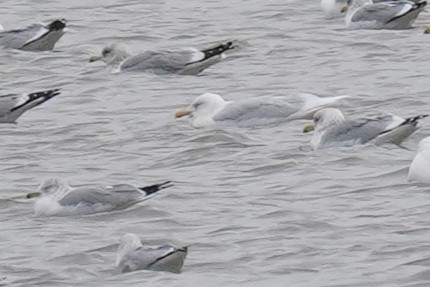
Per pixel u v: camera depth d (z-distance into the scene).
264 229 18.23
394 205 18.97
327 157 21.41
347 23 31.28
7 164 22.28
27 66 29.14
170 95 26.44
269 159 21.62
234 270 16.67
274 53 29.52
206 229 18.39
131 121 24.66
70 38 31.66
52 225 18.88
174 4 34.84
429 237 17.52
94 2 35.56
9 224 19.03
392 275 16.20
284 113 23.45
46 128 24.39
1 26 30.73
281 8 33.69
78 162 22.28
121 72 28.19
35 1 36.06
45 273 16.92
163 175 21.25
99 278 16.55
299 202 19.39
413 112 24.41
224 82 27.31
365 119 21.91
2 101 24.77
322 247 17.41
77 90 27.20
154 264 16.41
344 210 18.89
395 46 29.56
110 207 19.17
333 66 28.25
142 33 31.97
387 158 21.09
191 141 22.94
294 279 16.23
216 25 32.44
